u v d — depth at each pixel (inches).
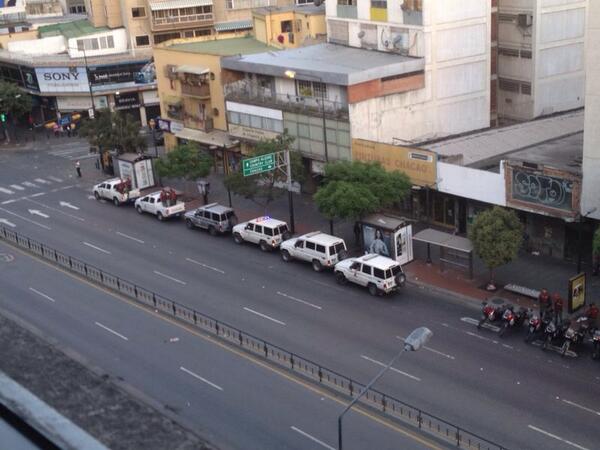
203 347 1515.7
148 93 3607.3
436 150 2089.1
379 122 2241.6
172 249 2113.7
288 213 2330.2
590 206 1676.9
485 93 2447.1
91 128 2810.0
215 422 1232.8
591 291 1658.5
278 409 1268.5
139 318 1669.5
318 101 2257.6
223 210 2190.0
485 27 2374.5
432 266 1865.2
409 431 1186.0
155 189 2699.3
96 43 3607.3
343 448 1143.6
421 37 2262.6
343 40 2554.1
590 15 1576.0
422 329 979.3
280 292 1780.3
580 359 1392.7
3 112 3474.4
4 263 2053.4
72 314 1706.4
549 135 2203.5
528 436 1161.4
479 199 1927.9
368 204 1872.5
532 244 1891.0
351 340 1517.0
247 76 2534.5
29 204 2613.2
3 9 4033.0
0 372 282.8
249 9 3759.8
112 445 297.4
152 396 1326.3
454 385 1325.0
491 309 1529.3
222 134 2714.1
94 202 2598.4
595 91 1606.8
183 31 3656.5
